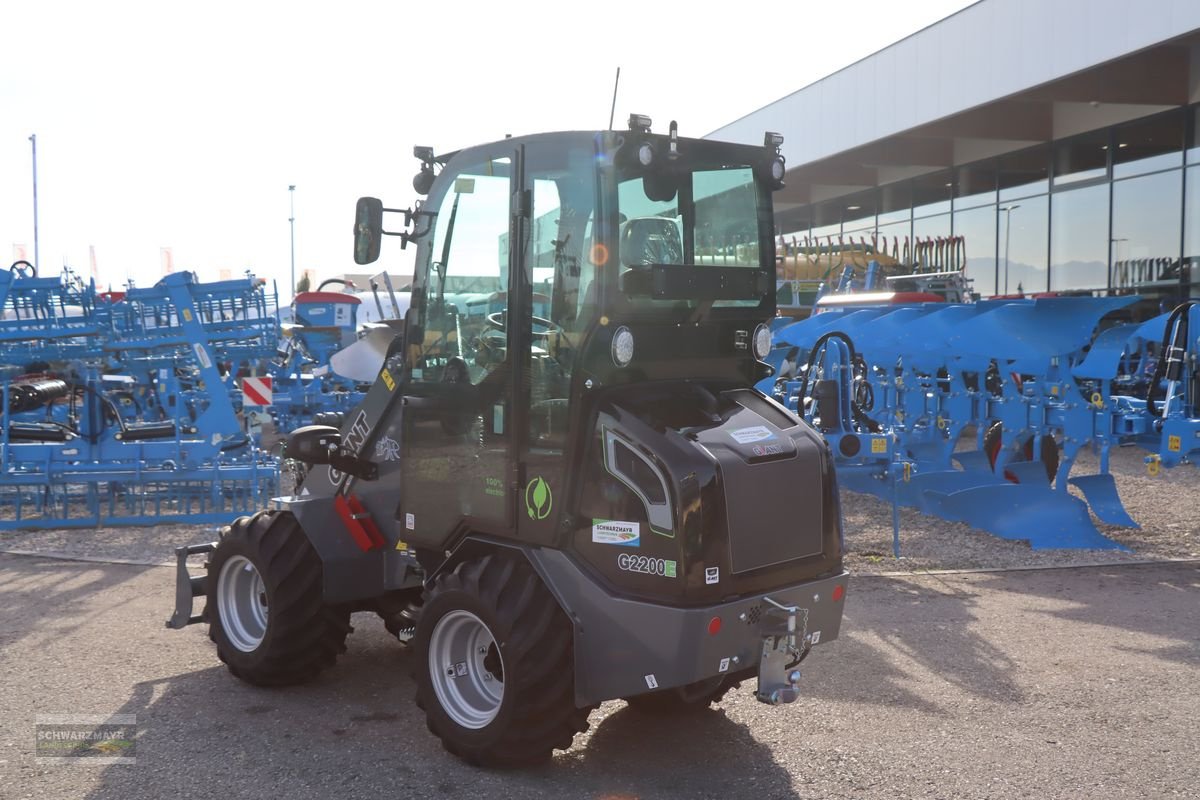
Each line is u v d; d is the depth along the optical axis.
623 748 4.39
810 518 4.22
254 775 4.10
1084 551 8.41
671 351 4.21
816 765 4.20
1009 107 20.41
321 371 14.34
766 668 3.98
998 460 10.60
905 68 20.45
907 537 8.99
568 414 3.98
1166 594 7.03
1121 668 5.42
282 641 4.97
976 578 7.54
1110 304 9.46
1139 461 13.77
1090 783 4.01
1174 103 17.69
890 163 23.73
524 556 4.15
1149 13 15.01
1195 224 17.53
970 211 23.28
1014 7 17.53
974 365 10.95
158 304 9.46
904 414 12.10
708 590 3.78
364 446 5.05
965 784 4.01
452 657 4.32
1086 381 11.84
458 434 4.36
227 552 5.20
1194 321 8.62
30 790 3.95
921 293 15.38
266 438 9.63
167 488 10.39
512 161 4.13
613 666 3.90
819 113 23.77
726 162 4.36
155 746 4.39
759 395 4.57
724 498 3.84
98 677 5.31
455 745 4.20
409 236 4.61
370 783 4.03
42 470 9.18
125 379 12.33
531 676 3.92
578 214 3.96
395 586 5.08
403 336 4.75
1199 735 4.49
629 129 3.95
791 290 20.42
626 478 3.88
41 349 9.28
